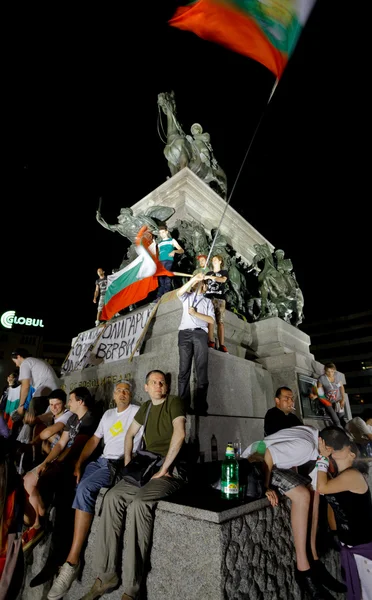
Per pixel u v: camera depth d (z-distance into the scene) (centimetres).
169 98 1083
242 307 768
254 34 630
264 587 265
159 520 277
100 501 327
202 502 280
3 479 298
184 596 245
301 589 306
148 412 361
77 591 313
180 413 339
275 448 326
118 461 362
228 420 475
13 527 302
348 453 305
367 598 279
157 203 953
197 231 782
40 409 524
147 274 666
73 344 783
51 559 356
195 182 887
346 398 802
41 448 489
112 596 282
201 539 247
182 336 452
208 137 1080
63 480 402
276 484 318
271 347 688
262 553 273
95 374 631
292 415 413
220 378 507
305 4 579
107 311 711
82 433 427
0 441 309
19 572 304
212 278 509
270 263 813
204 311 467
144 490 292
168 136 1045
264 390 602
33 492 366
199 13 651
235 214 966
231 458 300
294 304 805
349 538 294
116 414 408
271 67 619
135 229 820
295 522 308
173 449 317
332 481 301
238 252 959
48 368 557
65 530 372
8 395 681
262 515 285
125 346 613
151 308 614
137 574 263
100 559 279
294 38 595
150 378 361
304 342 779
